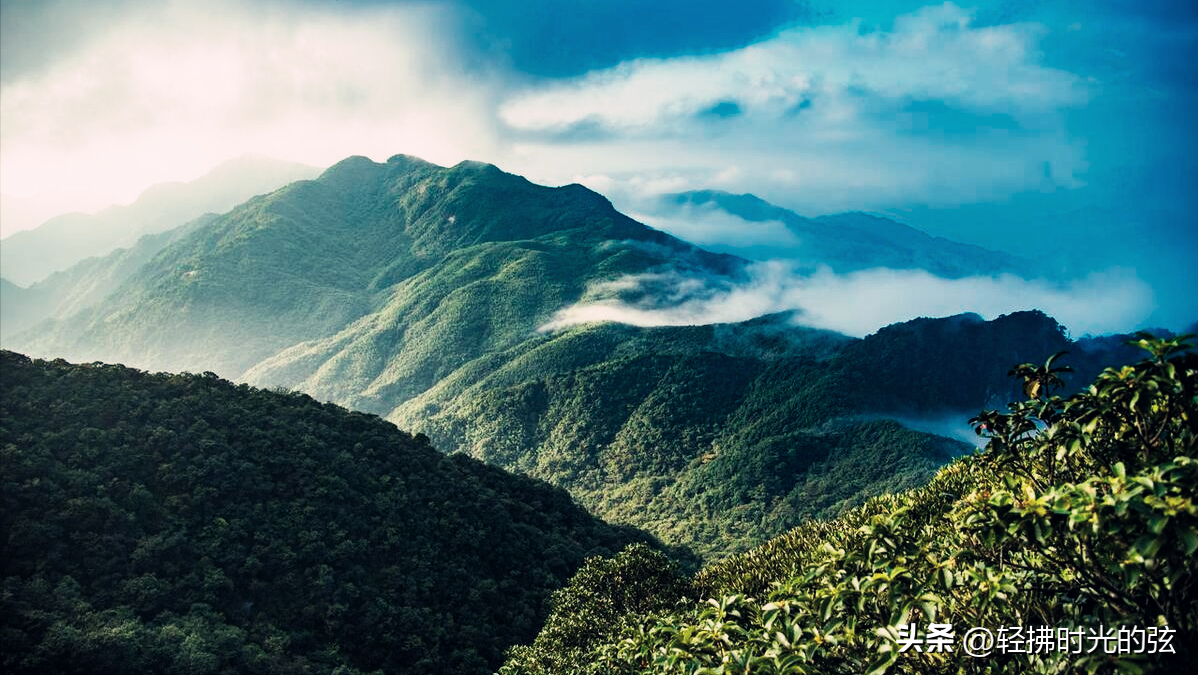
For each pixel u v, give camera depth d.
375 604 51.25
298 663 44.91
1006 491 7.13
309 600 50.41
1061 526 6.06
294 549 53.19
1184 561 5.53
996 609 7.11
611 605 23.23
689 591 22.64
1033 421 7.82
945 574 6.84
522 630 54.69
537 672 20.72
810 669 6.81
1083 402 7.01
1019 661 6.74
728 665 7.11
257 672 43.16
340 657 47.56
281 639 46.69
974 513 6.50
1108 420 7.06
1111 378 6.55
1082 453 7.71
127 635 40.69
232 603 48.94
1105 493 5.87
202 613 46.34
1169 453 6.64
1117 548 5.73
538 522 72.56
